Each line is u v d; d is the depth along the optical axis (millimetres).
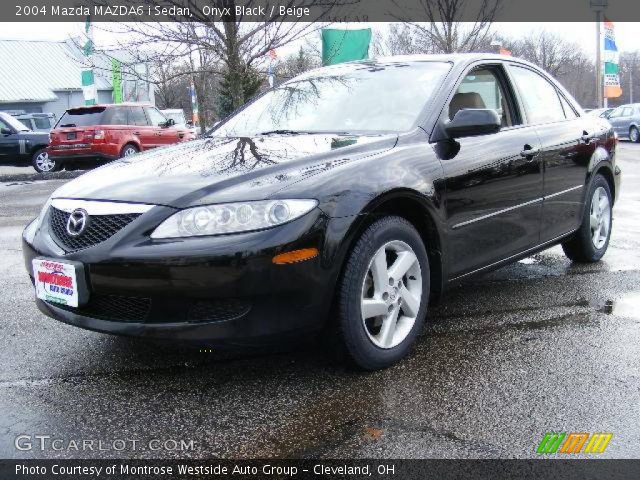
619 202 8828
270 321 2857
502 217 4012
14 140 17250
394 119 3838
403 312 3420
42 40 48656
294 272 2840
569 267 5367
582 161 4930
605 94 29500
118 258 2848
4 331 3867
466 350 3543
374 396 2977
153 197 2984
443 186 3521
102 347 3604
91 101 18812
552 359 3408
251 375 3221
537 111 4684
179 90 42312
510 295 4590
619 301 4422
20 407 2893
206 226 2830
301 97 4418
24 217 8578
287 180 3000
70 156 15250
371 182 3145
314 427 2703
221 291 2781
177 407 2893
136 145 15859
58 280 3043
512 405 2883
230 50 11328
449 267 3645
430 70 4137
